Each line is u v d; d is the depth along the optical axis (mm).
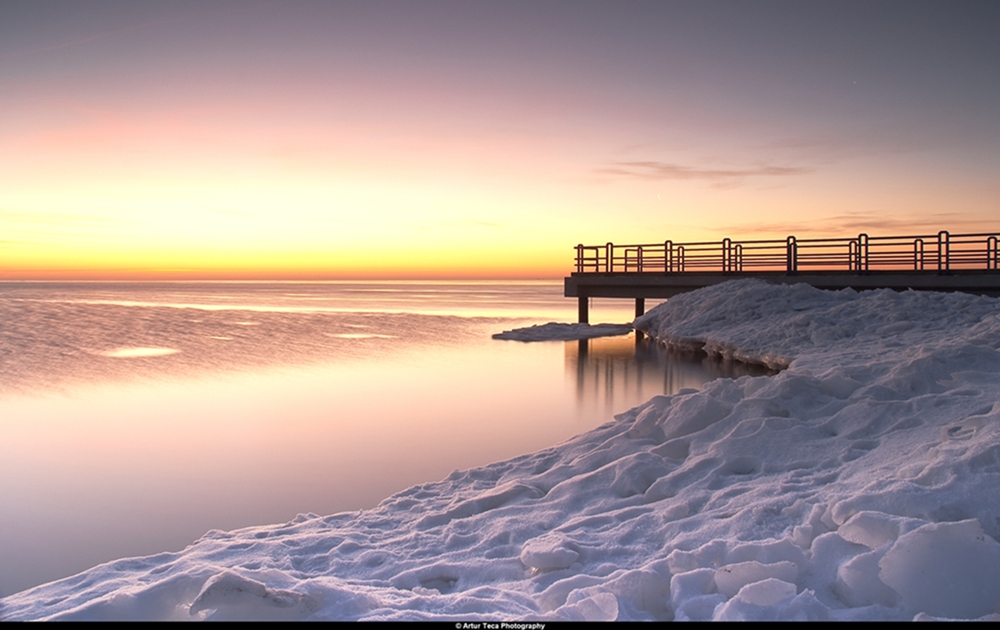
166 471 8617
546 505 5520
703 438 6398
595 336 27094
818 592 3398
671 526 4562
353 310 50406
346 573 4461
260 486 7926
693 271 27109
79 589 4141
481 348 23016
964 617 3078
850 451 5457
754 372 15500
